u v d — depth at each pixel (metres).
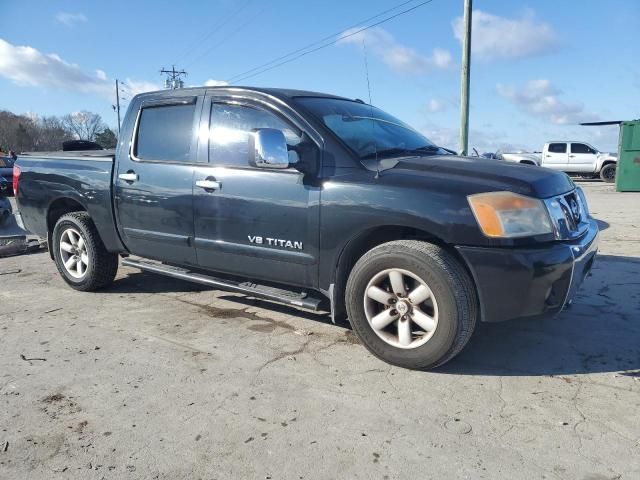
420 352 3.18
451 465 2.33
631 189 16.83
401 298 3.24
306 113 3.67
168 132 4.34
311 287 3.65
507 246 2.95
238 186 3.80
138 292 5.12
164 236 4.32
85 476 2.29
